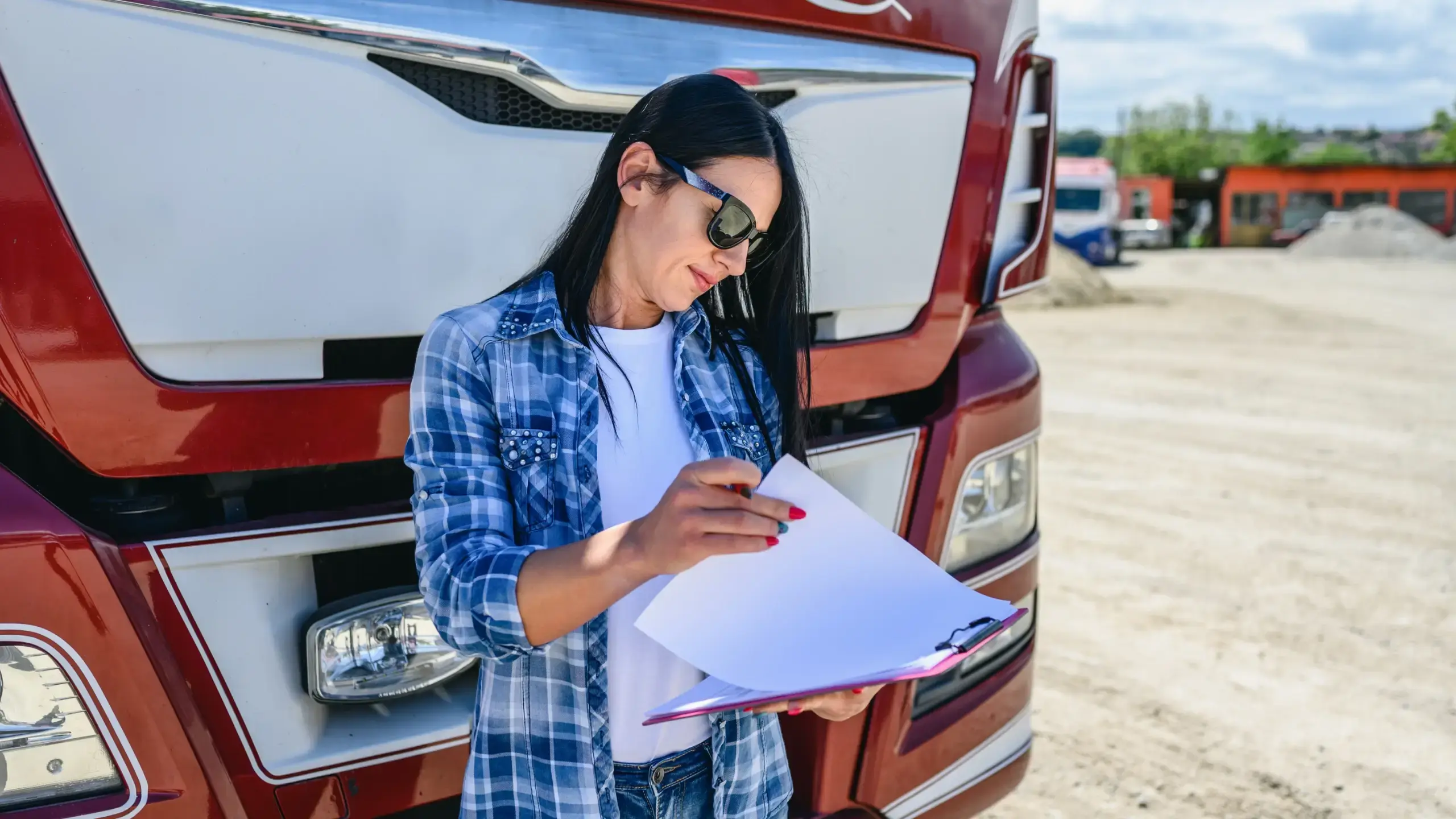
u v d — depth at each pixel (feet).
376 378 5.38
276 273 4.96
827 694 4.03
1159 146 238.48
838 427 6.92
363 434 5.25
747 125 4.10
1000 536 7.73
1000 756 7.78
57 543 4.61
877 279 6.82
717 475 3.58
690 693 3.93
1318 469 21.59
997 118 7.27
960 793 7.47
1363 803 9.92
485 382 4.14
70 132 4.50
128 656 4.77
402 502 5.44
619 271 4.40
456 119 5.26
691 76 4.30
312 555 5.32
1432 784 10.25
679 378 4.50
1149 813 9.70
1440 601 14.65
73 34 4.45
